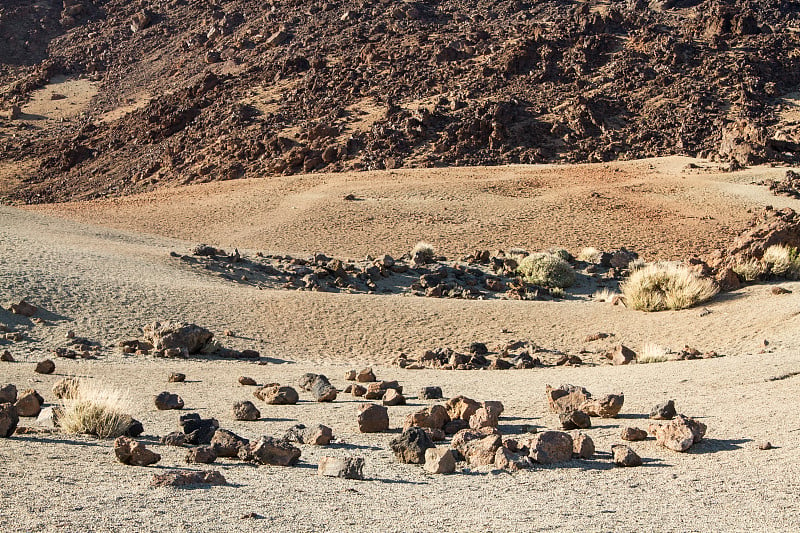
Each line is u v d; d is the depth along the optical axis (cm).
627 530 488
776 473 637
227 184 8188
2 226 3938
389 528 485
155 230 5962
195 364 1786
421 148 9694
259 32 17425
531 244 5306
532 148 9769
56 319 2173
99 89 16962
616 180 7481
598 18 13700
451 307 2614
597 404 954
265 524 483
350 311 2514
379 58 13425
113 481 603
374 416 912
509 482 639
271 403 1162
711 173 7762
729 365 1283
